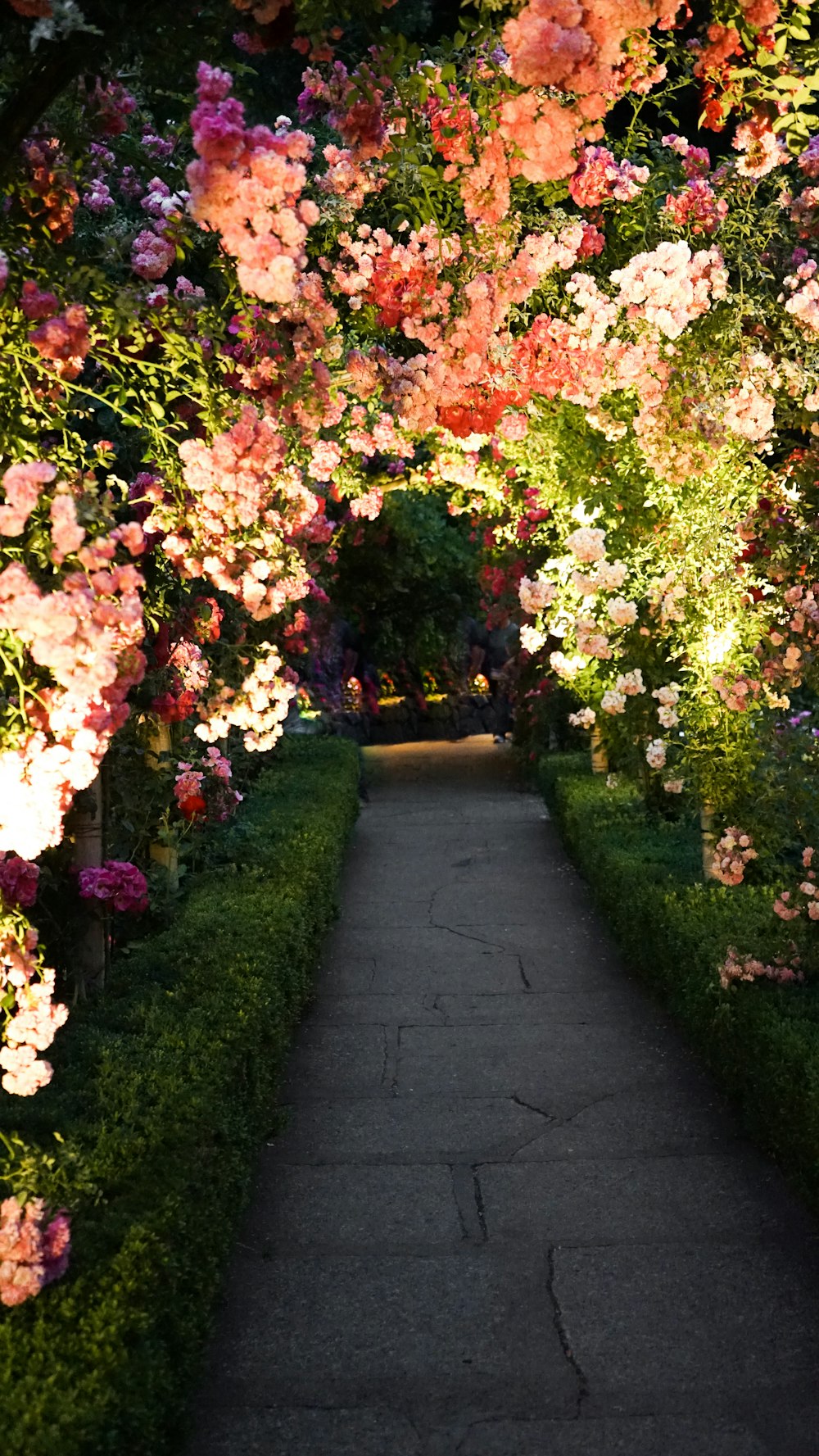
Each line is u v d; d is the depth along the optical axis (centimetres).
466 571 1642
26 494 253
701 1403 301
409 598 1756
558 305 550
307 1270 370
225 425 342
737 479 612
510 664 1452
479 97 358
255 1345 330
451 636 1870
